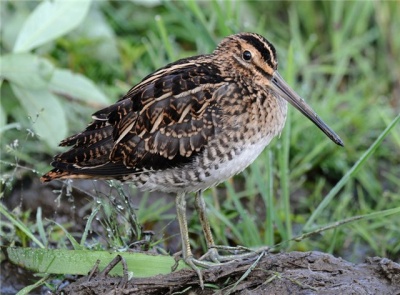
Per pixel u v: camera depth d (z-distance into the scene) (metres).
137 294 8.98
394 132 11.79
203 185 9.48
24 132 12.16
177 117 9.26
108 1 14.06
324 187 12.42
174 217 10.56
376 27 14.54
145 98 9.34
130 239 9.88
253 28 13.66
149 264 9.23
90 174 9.35
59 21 12.19
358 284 8.77
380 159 12.76
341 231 11.27
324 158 12.55
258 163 11.71
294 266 9.08
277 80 9.84
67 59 13.52
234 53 9.72
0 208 9.90
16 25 13.02
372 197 12.19
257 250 9.62
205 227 9.80
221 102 9.30
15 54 11.81
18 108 12.28
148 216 11.28
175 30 14.21
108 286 9.02
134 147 9.28
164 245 10.91
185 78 9.41
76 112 12.64
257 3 14.80
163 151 9.25
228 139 9.28
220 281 9.06
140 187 9.56
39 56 12.50
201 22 12.38
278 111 9.77
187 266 9.27
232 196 10.70
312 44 14.17
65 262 9.36
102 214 10.95
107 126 9.40
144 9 14.19
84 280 9.23
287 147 10.82
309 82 13.66
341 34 14.33
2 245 9.99
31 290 9.99
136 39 14.11
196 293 9.05
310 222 10.51
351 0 14.64
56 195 11.62
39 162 12.08
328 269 9.02
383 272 8.94
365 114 13.20
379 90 13.90
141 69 13.52
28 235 9.93
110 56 13.43
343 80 14.27
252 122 9.39
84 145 9.41
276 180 11.88
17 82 11.80
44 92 11.88
